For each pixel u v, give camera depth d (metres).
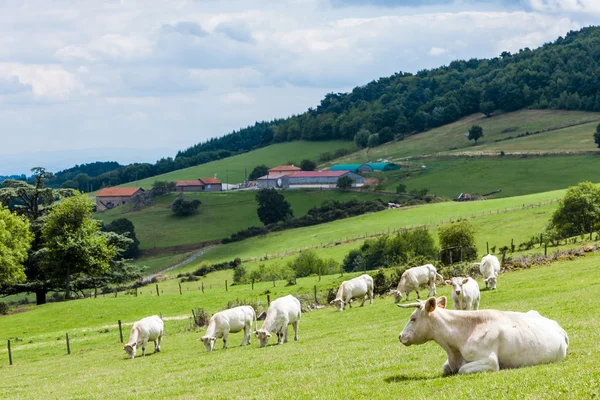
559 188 175.00
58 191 99.81
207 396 18.42
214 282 111.19
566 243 73.50
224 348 34.44
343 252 120.25
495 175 197.12
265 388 18.31
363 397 14.68
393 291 51.72
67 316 68.50
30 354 48.44
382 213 155.00
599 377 12.82
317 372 20.00
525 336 14.92
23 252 86.38
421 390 14.19
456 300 30.28
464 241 78.75
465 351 15.09
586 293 31.23
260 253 140.12
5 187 99.31
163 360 33.22
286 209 179.75
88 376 31.14
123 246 99.31
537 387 12.76
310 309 53.25
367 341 27.33
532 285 40.97
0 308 79.69
